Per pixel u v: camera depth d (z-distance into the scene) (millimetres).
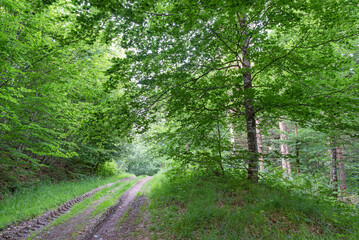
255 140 6910
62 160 15531
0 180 9125
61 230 5273
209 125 7648
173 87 5688
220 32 5383
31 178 11328
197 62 6332
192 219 4973
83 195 9961
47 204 7699
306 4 4383
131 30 4664
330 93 5492
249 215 4707
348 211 5000
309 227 4328
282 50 5363
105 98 8922
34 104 7477
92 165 19375
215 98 6180
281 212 4793
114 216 6418
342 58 5477
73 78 8719
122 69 5098
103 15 4027
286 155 5836
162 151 9047
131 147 21391
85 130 6492
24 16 6398
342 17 5047
